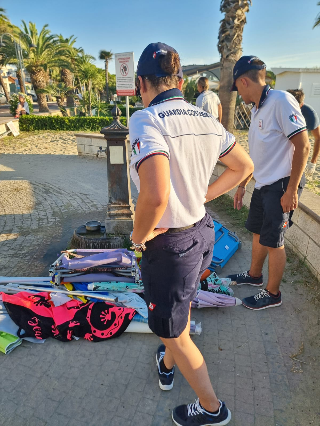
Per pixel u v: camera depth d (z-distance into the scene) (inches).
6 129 549.3
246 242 171.8
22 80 1052.5
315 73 595.5
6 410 79.8
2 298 110.2
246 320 112.5
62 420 77.5
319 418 77.6
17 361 94.7
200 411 71.3
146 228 48.8
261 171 107.1
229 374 90.4
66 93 1322.6
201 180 56.7
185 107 54.8
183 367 65.3
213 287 124.5
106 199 250.2
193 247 58.0
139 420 77.6
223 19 278.7
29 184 288.7
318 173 259.9
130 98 1423.5
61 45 1131.9
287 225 107.5
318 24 643.5
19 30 1083.3
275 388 86.0
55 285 118.5
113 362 94.8
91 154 411.8
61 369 92.2
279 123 98.4
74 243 160.6
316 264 131.0
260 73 100.2
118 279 119.3
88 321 103.8
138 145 48.4
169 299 59.1
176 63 54.9
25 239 178.5
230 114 301.0
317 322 109.3
